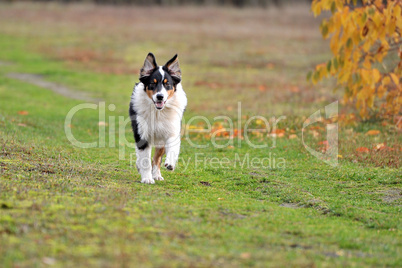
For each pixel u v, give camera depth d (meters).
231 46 42.78
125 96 26.41
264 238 7.12
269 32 50.19
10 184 8.55
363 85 14.12
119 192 8.92
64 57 38.62
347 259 6.53
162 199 8.84
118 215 7.42
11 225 6.60
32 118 18.22
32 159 11.30
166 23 56.19
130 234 6.68
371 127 16.45
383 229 8.09
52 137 15.26
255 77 30.53
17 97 24.56
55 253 5.89
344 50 13.41
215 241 6.82
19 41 45.28
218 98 24.11
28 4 70.19
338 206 9.22
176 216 7.85
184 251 6.32
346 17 12.98
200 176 11.56
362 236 7.56
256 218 8.19
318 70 13.98
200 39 45.94
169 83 10.80
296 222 8.16
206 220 7.81
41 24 54.22
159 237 6.71
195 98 24.31
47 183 9.04
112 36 47.44
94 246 6.16
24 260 5.61
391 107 15.37
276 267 6.01
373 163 12.63
